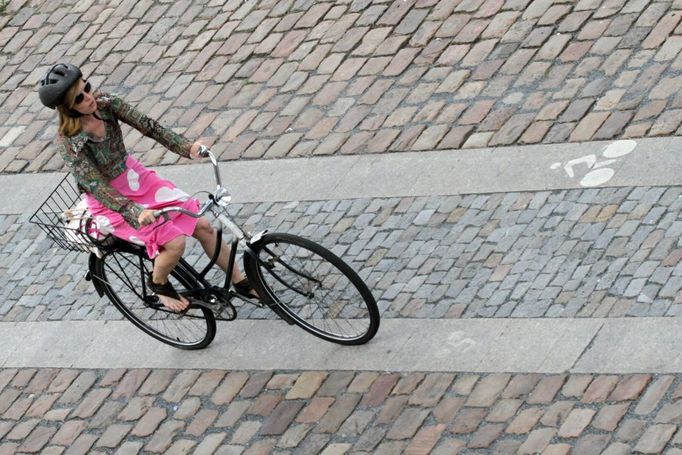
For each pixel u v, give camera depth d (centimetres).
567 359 792
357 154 1089
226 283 878
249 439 828
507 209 955
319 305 873
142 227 812
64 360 968
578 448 723
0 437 909
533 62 1115
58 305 1035
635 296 823
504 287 874
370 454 777
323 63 1229
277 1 1352
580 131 1012
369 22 1255
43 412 920
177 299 888
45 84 764
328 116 1154
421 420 788
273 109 1195
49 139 1289
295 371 873
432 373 823
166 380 911
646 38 1089
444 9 1230
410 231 969
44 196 1199
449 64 1155
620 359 777
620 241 879
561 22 1148
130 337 973
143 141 1223
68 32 1454
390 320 882
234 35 1329
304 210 1041
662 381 749
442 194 999
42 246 1121
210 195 823
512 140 1032
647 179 934
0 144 1305
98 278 934
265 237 839
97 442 873
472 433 762
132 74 1336
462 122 1077
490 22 1185
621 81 1052
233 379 888
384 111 1130
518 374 795
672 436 708
